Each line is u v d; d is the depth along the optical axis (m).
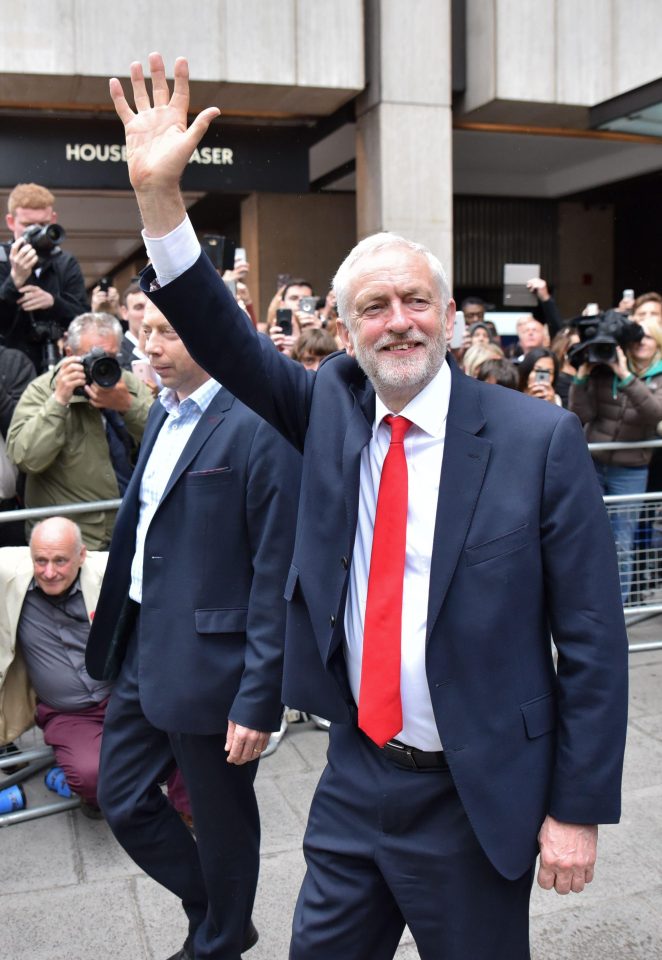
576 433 1.71
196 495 2.36
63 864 3.15
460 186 13.47
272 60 9.00
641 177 12.25
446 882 1.75
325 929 1.86
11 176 8.75
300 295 6.41
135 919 2.84
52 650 3.48
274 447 2.29
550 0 9.76
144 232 1.74
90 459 3.85
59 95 8.93
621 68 10.05
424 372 1.70
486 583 1.67
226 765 2.40
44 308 4.65
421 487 1.76
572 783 1.66
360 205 10.09
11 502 4.25
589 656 1.66
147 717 2.38
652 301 5.55
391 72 9.51
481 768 1.67
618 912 2.85
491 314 8.17
